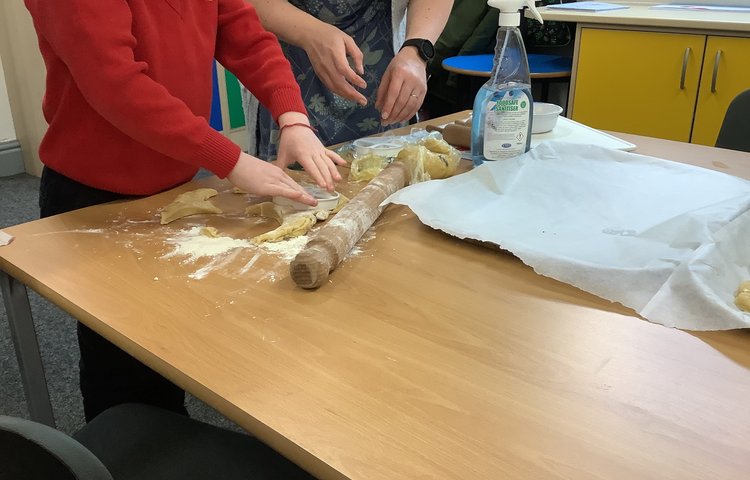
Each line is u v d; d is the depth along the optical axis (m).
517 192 0.95
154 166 1.05
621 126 2.40
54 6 0.85
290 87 1.09
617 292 0.70
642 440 0.49
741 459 0.47
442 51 2.78
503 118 1.04
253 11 1.16
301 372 0.58
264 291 0.73
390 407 0.53
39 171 3.20
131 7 0.96
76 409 1.54
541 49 2.89
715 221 0.80
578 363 0.59
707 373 0.58
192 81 1.06
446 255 0.82
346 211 0.85
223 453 0.79
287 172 1.14
